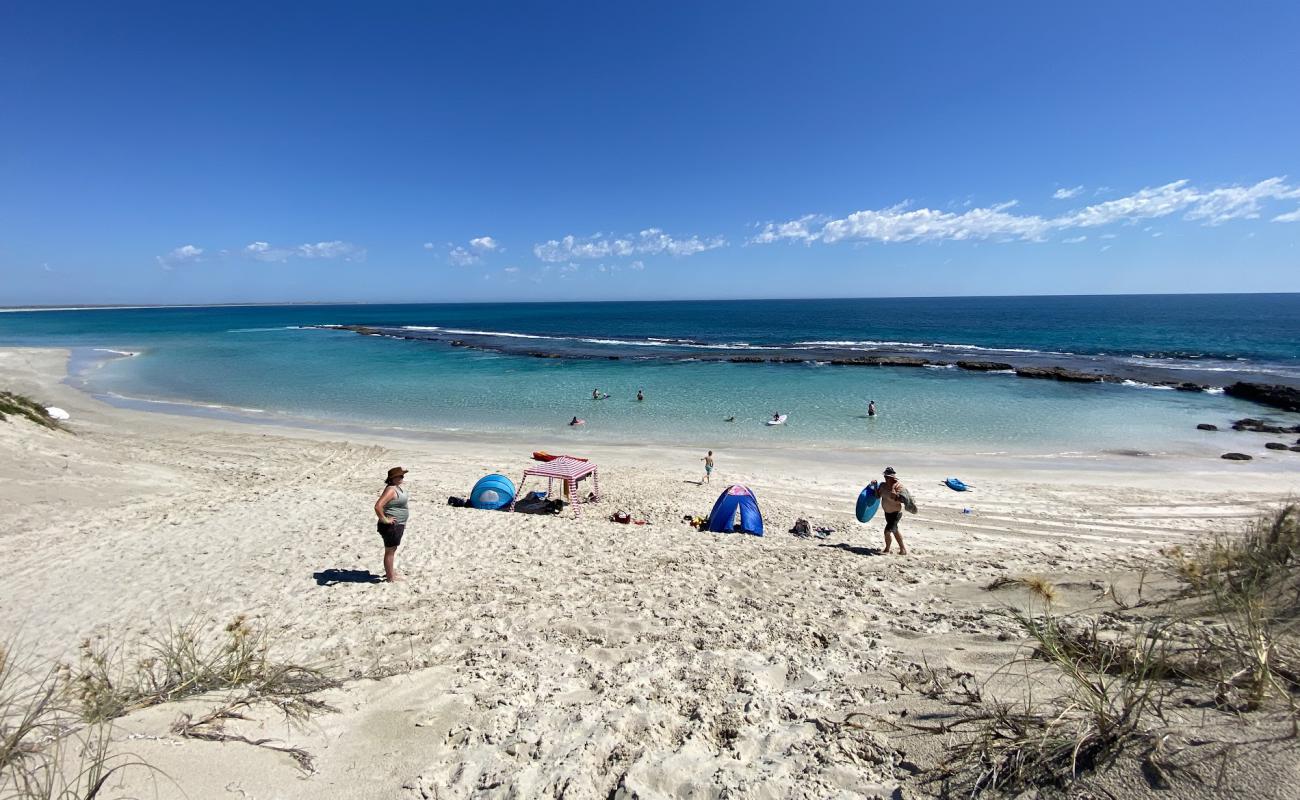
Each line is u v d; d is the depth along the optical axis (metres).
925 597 6.65
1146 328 69.69
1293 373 34.25
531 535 10.38
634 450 19.81
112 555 8.91
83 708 3.58
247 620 6.49
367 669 4.90
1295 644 3.40
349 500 12.65
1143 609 5.00
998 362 38.88
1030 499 14.37
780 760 3.06
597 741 3.38
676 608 6.47
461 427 23.42
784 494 14.89
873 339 60.25
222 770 2.96
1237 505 13.80
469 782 3.07
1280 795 2.25
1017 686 3.47
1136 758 2.57
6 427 14.39
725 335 68.06
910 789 2.71
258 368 40.62
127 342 62.94
